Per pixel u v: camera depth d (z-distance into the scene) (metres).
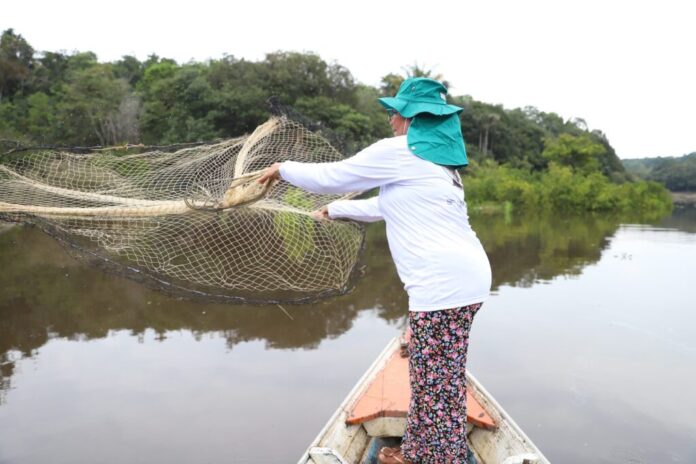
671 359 6.58
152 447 4.53
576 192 32.72
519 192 33.25
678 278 11.15
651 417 5.15
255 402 5.35
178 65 43.25
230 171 3.32
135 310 8.45
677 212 37.16
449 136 2.16
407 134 2.16
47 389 5.64
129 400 5.38
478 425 3.39
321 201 3.57
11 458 4.36
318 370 6.19
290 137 3.34
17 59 38.50
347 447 3.24
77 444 4.57
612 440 4.73
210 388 5.67
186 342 7.13
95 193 3.14
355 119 29.00
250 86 29.06
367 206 2.85
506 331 7.58
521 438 3.11
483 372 6.14
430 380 2.18
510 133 56.88
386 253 13.45
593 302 9.13
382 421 3.41
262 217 3.49
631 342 7.17
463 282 2.08
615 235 19.08
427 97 2.19
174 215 3.03
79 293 9.33
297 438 4.68
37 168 3.28
